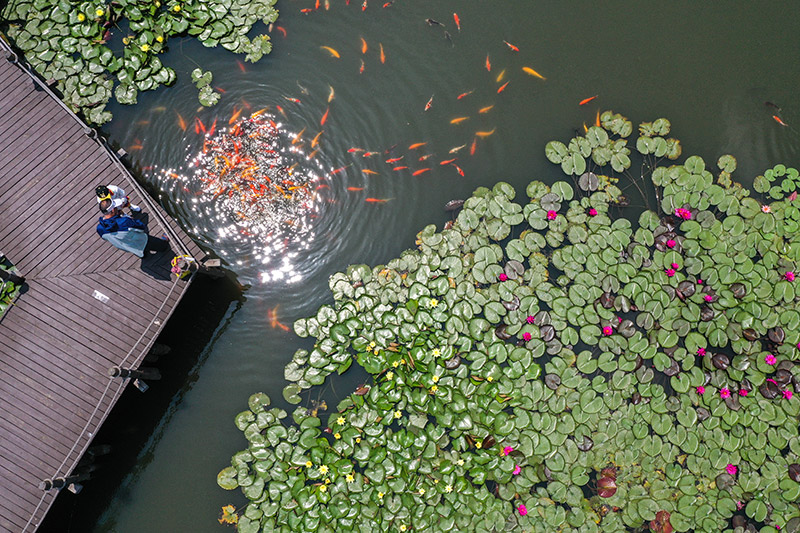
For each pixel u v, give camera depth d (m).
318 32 9.58
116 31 9.42
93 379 7.46
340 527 7.15
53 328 7.56
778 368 7.91
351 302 8.12
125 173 8.14
